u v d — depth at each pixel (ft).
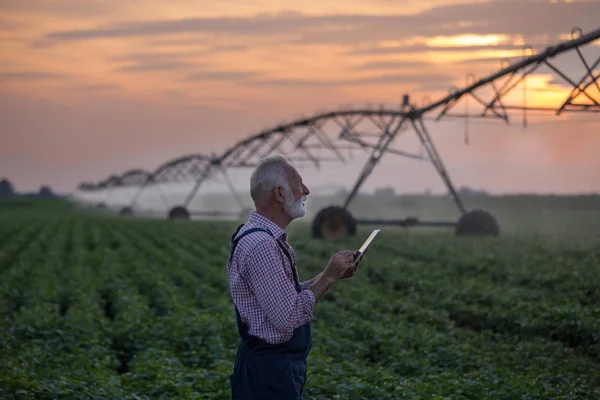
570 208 258.78
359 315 52.37
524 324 46.98
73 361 36.60
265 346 16.88
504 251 94.68
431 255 92.32
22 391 27.68
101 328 44.93
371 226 186.39
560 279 66.74
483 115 83.71
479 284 65.26
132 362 38.40
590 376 35.63
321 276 17.06
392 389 30.94
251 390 16.92
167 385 30.50
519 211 238.68
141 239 138.51
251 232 16.96
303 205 17.56
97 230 172.35
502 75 80.53
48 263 85.71
